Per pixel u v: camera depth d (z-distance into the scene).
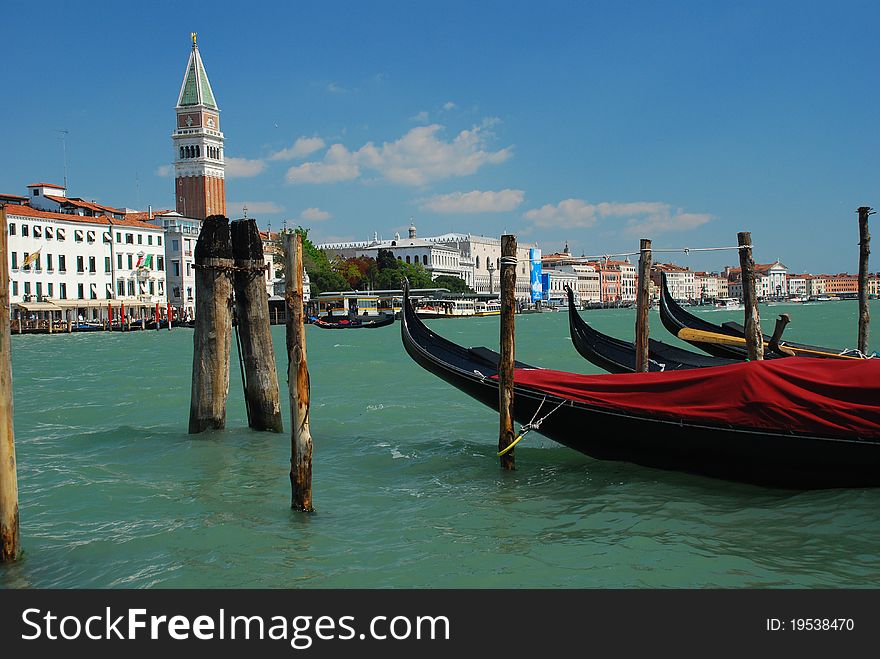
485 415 17.28
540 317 114.44
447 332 67.12
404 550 8.26
